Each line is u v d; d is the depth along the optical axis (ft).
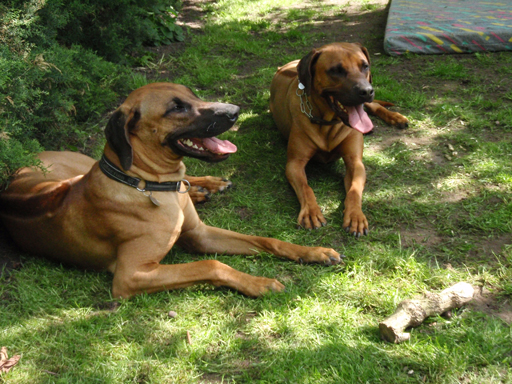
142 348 5.60
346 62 7.17
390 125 8.74
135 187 6.06
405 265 6.32
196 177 7.69
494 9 11.84
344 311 5.86
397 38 10.67
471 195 7.28
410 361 5.37
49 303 6.08
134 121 5.97
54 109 7.95
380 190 7.49
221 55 11.59
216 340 5.69
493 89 9.32
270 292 6.02
